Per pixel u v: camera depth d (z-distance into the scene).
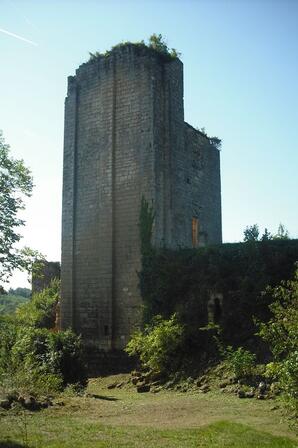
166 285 24.98
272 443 10.34
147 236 26.39
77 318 28.20
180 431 11.46
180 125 29.50
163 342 21.81
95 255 28.11
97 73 29.84
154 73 28.12
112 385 22.45
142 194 27.05
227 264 23.41
